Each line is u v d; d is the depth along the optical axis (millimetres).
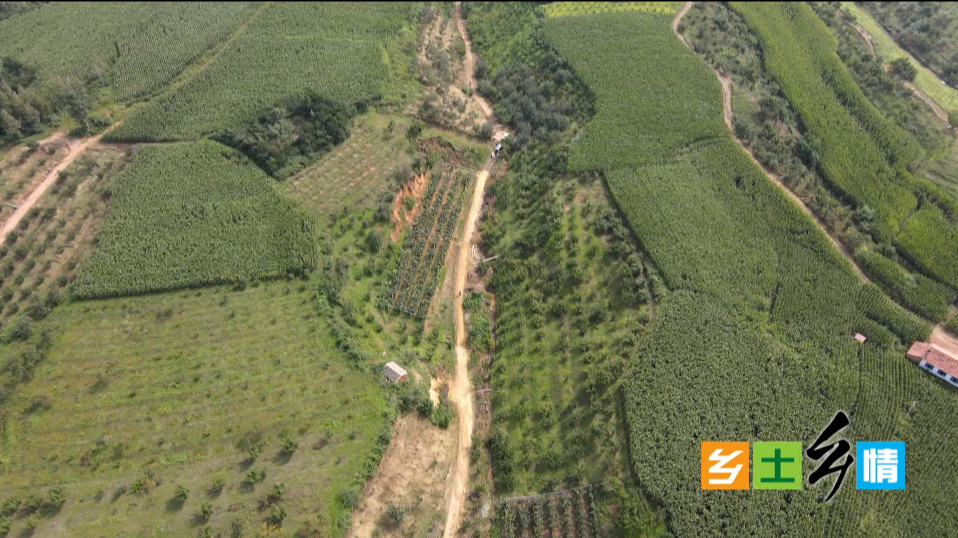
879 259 78188
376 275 79062
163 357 66562
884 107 98938
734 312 72625
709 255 78250
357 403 63188
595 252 80625
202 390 63781
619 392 66812
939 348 69375
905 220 82750
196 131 91875
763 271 76625
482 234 87062
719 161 89938
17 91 94438
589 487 61438
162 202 81625
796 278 75812
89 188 83500
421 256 82812
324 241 78250
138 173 85062
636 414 64062
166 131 91812
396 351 71375
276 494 55500
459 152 96562
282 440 60062
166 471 57625
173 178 84562
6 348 66438
